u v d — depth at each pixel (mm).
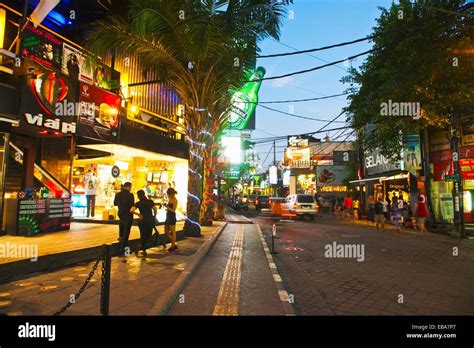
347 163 37562
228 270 7520
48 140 11719
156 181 18688
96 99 11391
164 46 10922
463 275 7496
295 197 24219
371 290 6316
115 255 8234
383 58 14820
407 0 14117
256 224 19359
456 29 13242
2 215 8953
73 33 13719
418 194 19094
